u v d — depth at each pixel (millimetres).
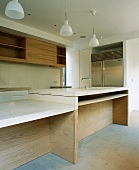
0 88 3369
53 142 1993
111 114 3625
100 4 2672
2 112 1230
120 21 3445
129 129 3131
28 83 4285
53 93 1900
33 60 3877
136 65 5242
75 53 5770
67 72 6098
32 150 1842
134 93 5293
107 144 2326
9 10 1825
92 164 1736
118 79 4586
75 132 1735
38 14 3061
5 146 1573
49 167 1679
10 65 3857
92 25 3689
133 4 2674
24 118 1135
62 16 3166
